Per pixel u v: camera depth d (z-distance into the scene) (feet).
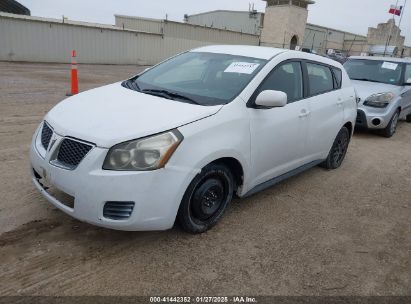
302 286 9.96
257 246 11.55
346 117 18.38
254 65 13.58
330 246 12.02
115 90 13.35
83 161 9.53
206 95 12.37
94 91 13.48
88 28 80.28
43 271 9.51
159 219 10.00
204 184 11.17
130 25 118.52
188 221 11.13
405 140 28.30
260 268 10.50
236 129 11.65
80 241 10.85
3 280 9.07
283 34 136.98
